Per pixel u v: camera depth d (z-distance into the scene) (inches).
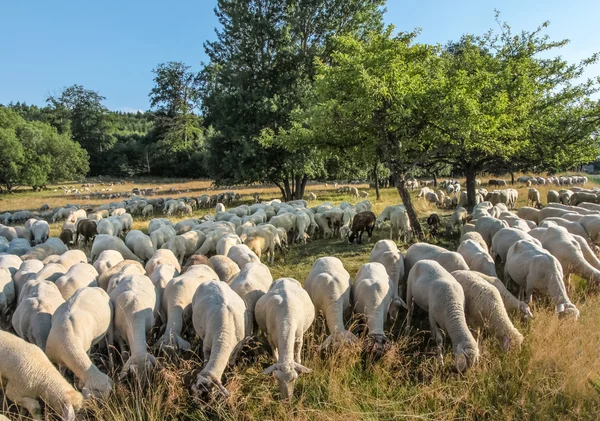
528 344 254.8
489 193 927.0
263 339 295.0
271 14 1171.9
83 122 3595.0
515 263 346.6
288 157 1091.3
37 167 2073.1
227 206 1267.2
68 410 196.2
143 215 1071.6
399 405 220.4
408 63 556.1
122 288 282.4
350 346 248.1
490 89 658.2
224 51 1307.8
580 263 349.7
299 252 563.8
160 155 3225.9
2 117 2229.3
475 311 270.1
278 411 214.7
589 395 215.2
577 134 702.5
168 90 3191.4
